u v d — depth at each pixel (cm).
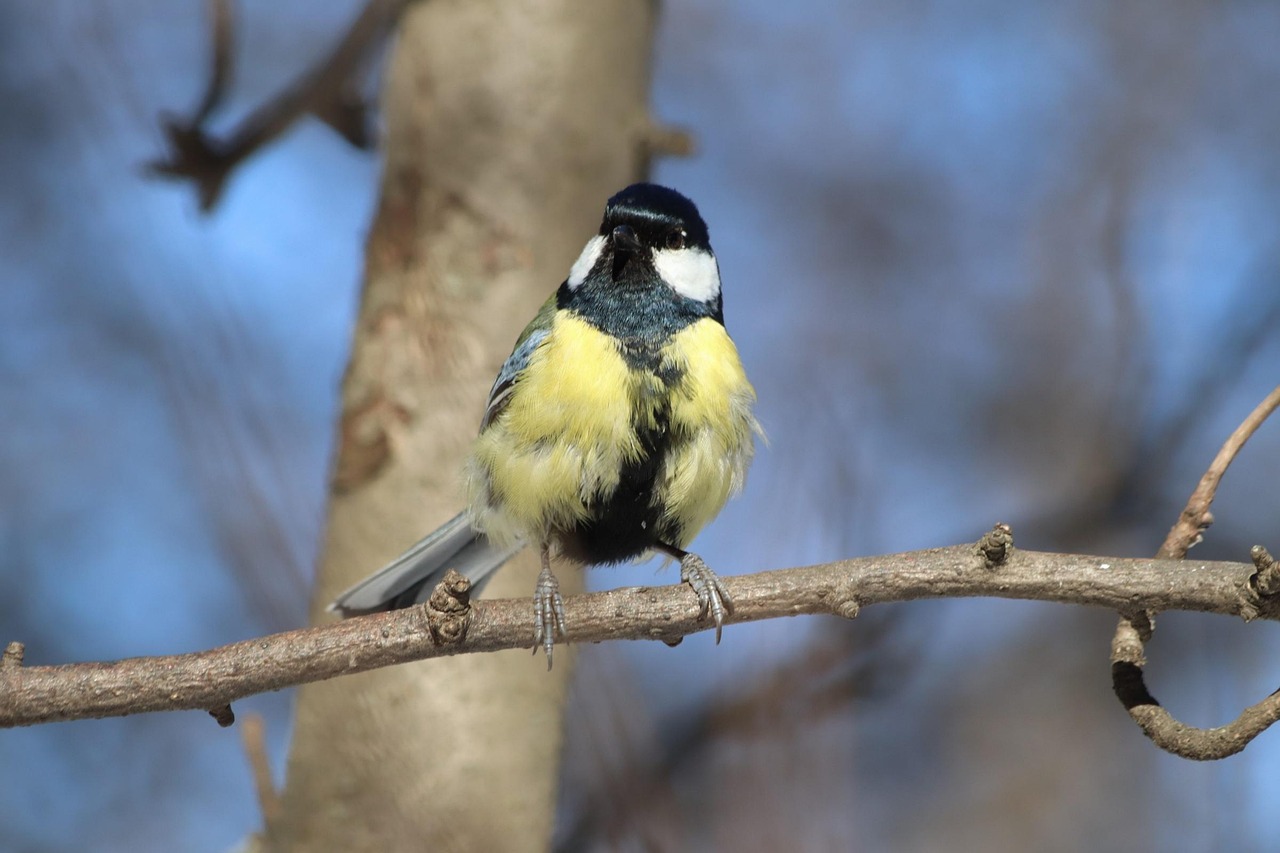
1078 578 652
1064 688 1591
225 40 1083
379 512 867
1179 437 1675
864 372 1755
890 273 1842
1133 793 1512
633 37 973
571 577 947
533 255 910
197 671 662
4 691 649
